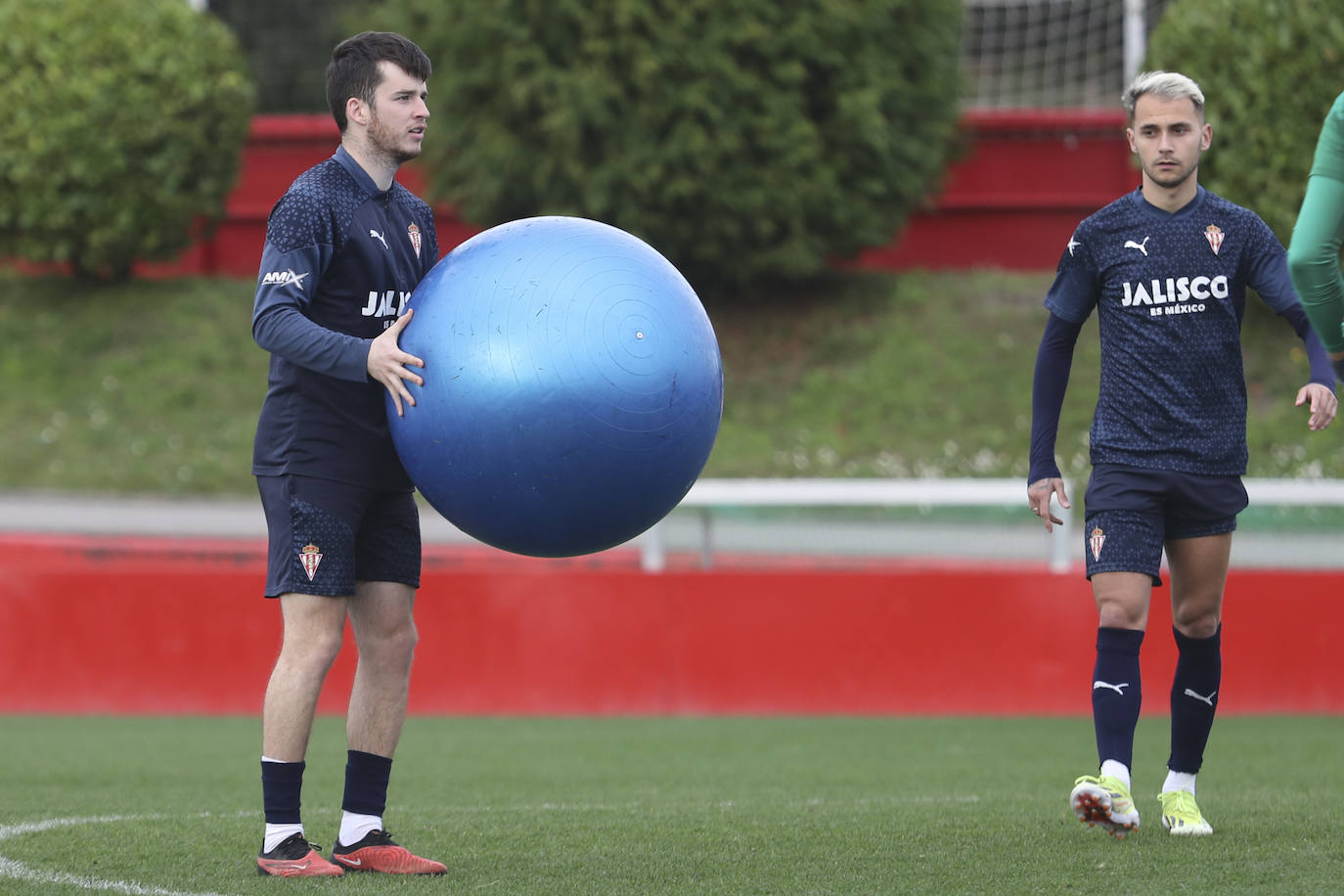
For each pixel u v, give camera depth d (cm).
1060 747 2780
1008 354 5662
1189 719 1592
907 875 1350
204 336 6153
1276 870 1332
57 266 6644
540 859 1473
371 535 1450
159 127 6081
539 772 2456
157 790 2197
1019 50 7006
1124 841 1505
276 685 1381
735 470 5116
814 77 5725
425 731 3098
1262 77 5069
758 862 1441
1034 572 3334
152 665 3425
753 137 5616
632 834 1639
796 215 5681
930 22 5906
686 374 1309
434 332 1314
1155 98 1503
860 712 3334
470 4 5622
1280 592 3288
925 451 5181
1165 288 1509
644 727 3159
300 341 1331
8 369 5881
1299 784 2200
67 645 3438
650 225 5669
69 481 5244
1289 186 5019
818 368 5728
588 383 1269
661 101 5531
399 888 1308
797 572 3359
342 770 2455
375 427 1396
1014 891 1266
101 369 5925
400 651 1462
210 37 6372
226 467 5378
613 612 3372
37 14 6038
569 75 5491
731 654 3356
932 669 3334
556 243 1345
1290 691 3278
